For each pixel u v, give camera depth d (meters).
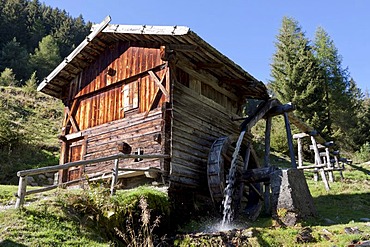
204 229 7.52
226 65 9.65
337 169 13.25
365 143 26.95
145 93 9.23
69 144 10.81
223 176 8.80
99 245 5.19
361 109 32.25
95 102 10.50
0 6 50.94
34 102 24.59
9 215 5.16
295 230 6.61
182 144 8.70
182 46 8.76
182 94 9.10
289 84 25.97
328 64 29.25
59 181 10.33
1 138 15.75
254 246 6.05
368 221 7.79
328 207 9.95
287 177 7.74
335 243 5.96
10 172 14.18
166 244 6.35
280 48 28.14
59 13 64.88
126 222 6.26
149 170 7.78
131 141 9.08
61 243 4.88
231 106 11.32
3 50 40.75
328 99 27.97
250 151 10.61
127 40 10.01
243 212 9.15
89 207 6.01
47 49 42.94
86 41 10.07
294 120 11.60
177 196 8.17
